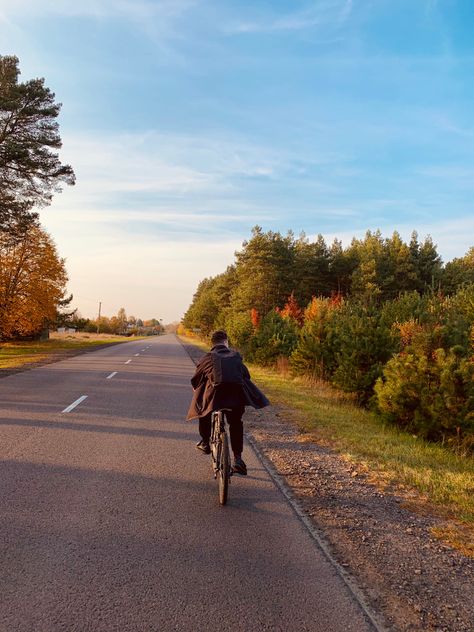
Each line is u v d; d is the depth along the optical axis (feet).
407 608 9.94
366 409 39.86
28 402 33.73
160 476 18.01
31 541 12.09
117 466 19.04
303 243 208.95
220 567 11.16
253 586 10.39
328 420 32.40
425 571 11.66
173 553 11.75
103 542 12.19
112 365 70.08
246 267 172.35
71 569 10.75
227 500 15.74
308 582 10.70
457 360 27.99
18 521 13.30
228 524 13.76
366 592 10.44
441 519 15.38
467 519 15.23
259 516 14.53
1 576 10.36
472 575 11.59
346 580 10.89
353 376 40.22
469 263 211.61
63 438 23.32
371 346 39.96
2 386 42.01
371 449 24.17
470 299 47.39
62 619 8.91
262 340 77.25
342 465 21.35
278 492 17.01
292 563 11.57
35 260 117.29
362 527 14.26
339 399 43.91
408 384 29.17
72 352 104.47
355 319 42.96
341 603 9.93
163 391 42.42
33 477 17.21
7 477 17.11
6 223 81.20
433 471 20.76
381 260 192.13
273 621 9.15
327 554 12.18
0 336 124.47
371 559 12.12
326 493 17.26
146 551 11.78
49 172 79.77
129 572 10.71
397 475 19.97
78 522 13.38
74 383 45.60
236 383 15.90
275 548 12.35
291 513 14.94
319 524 14.26
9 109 73.56
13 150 72.54
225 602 9.70
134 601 9.58
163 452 21.56
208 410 15.90
